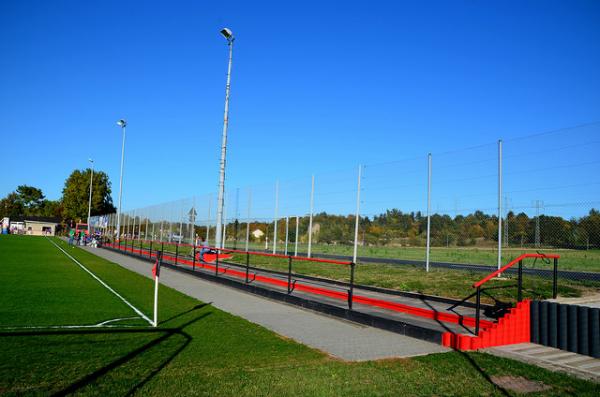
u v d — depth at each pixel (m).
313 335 9.57
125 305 12.43
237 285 17.19
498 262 15.39
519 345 8.92
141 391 5.65
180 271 23.95
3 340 8.01
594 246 13.80
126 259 32.31
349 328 10.44
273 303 13.88
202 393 5.68
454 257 24.62
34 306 11.72
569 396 5.90
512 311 9.16
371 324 10.70
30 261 27.23
